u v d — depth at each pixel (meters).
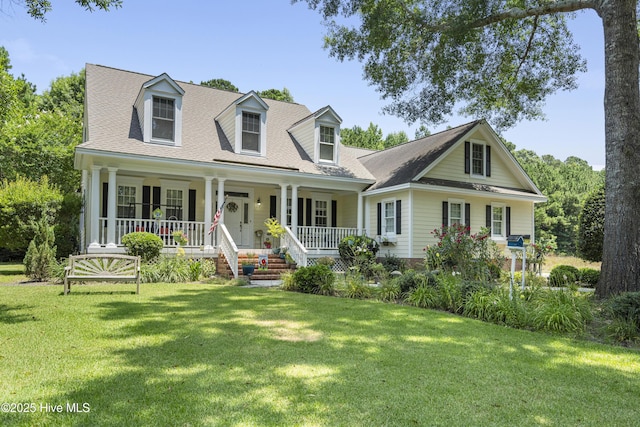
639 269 8.18
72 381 3.52
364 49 14.09
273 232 14.47
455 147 16.47
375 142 42.91
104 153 12.14
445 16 13.02
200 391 3.36
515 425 2.97
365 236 15.92
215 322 6.03
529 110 15.70
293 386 3.54
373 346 4.95
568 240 35.53
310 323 6.16
